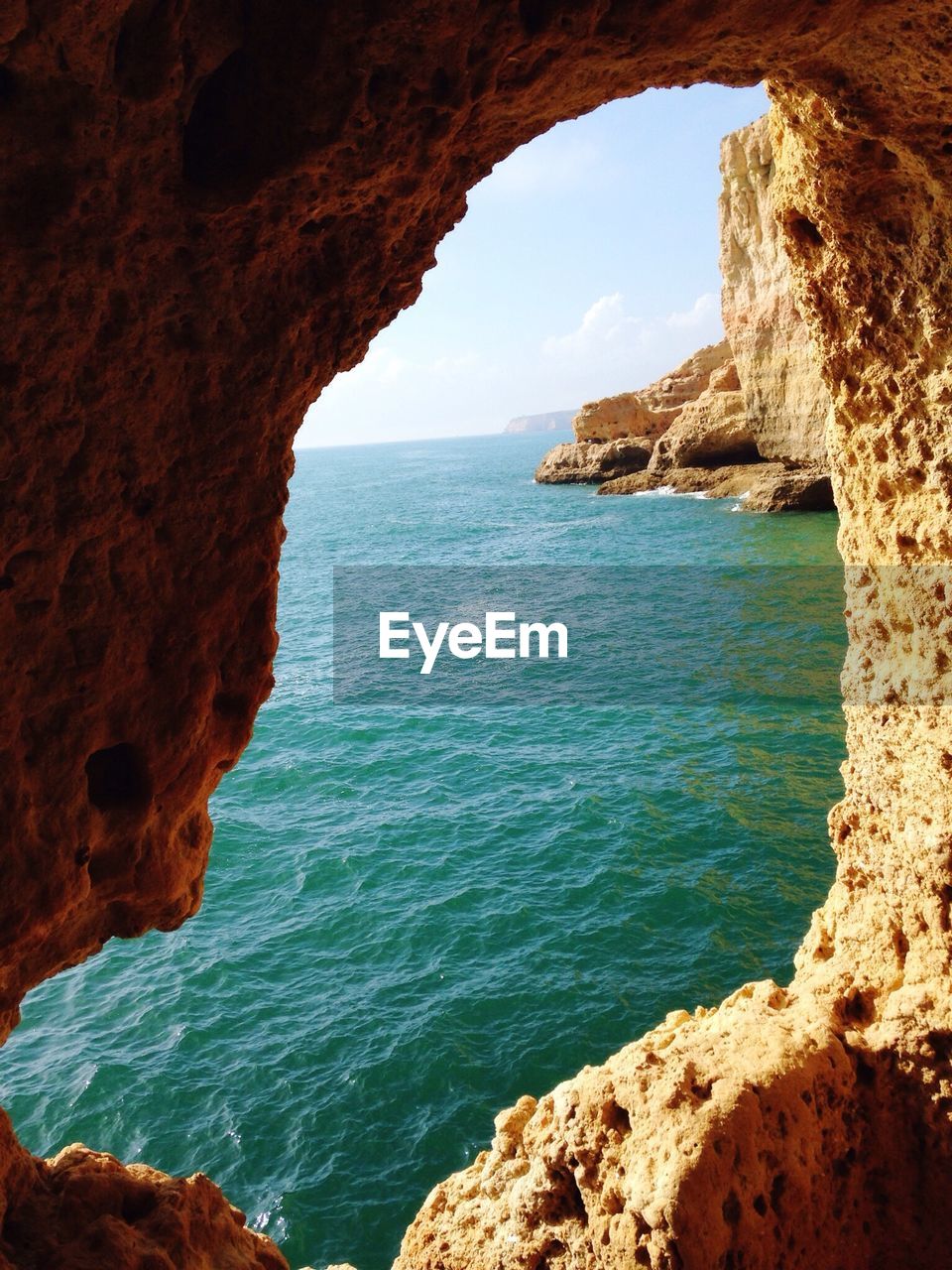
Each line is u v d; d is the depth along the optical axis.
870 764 8.19
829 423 8.52
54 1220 5.73
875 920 8.10
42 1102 14.12
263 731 28.98
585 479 87.25
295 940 17.84
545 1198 7.27
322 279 5.19
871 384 7.76
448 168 5.32
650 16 4.64
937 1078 7.06
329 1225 11.93
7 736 4.65
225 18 4.18
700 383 78.25
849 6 5.08
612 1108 7.03
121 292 4.44
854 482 8.29
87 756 4.98
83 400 4.50
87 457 4.59
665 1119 6.63
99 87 3.95
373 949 17.38
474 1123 13.29
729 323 56.75
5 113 3.88
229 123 4.55
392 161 4.74
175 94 4.14
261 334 5.03
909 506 7.69
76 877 5.01
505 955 16.84
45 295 4.20
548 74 4.84
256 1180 12.63
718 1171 6.29
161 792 5.41
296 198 4.68
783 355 53.78
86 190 4.11
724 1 4.70
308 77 4.34
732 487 62.25
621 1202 6.69
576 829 21.20
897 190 6.81
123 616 4.94
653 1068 7.05
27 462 4.41
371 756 26.62
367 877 19.91
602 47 4.80
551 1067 14.23
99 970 17.19
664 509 63.44
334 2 4.14
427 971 16.55
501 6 4.32
